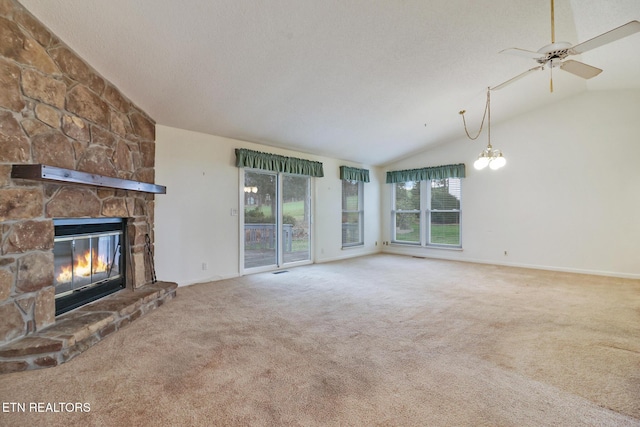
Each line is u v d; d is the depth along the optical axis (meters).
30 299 2.22
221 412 1.62
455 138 6.41
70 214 2.60
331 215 6.61
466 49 3.36
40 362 2.05
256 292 4.01
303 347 2.41
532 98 5.00
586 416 1.60
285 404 1.69
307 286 4.33
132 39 2.55
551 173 5.38
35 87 2.27
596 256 5.02
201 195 4.51
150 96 3.45
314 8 2.50
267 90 3.64
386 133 5.57
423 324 2.89
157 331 2.70
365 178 7.29
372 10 2.62
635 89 4.72
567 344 2.46
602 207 4.96
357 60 3.29
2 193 2.04
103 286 3.13
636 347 2.40
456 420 1.57
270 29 2.67
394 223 7.64
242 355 2.27
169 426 1.51
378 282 4.57
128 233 3.49
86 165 2.78
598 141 4.98
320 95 3.92
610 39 2.17
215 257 4.67
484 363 2.16
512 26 3.05
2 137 2.04
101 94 2.99
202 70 3.11
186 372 2.02
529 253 5.63
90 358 2.20
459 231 6.52
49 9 2.19
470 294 3.92
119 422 1.54
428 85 4.05
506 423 1.54
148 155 3.85
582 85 4.75
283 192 5.72
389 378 1.96
